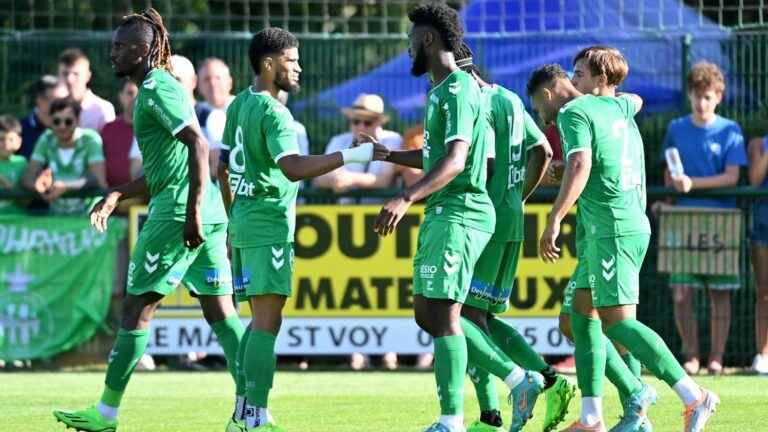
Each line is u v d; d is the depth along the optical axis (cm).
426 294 2398
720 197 4034
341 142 4109
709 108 4022
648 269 4116
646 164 4200
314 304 4144
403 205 2291
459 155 2325
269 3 5275
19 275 4200
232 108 2606
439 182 2311
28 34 4647
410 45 2425
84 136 4184
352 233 4134
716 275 4047
